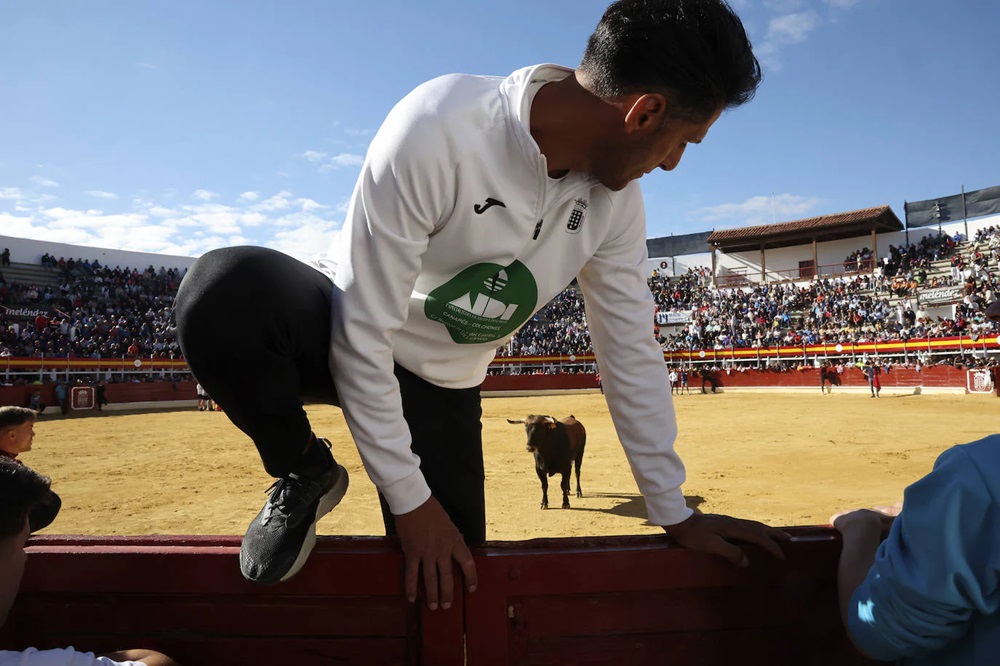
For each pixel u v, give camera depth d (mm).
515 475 9906
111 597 1432
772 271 47062
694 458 11305
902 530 1103
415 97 1383
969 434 14023
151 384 28828
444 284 1522
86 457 12539
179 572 1409
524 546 1458
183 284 1269
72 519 7285
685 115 1331
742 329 39219
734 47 1298
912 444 12453
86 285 36469
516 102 1370
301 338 1347
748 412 21297
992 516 1016
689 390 36062
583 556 1415
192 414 24281
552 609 1425
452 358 1665
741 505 7355
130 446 14359
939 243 40719
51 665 1214
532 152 1368
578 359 38594
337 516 6887
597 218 1573
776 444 12938
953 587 1030
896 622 1120
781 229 45500
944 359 29109
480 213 1400
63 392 25047
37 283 35750
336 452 12828
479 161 1352
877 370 29688
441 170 1316
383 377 1347
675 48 1268
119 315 34969
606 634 1440
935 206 43000
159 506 7930
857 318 35938
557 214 1509
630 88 1312
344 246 1376
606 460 11453
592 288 1752
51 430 18234
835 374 30922
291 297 1295
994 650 1064
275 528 1336
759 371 34375
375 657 1417
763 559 1464
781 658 1483
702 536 1443
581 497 8203
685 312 43531
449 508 1753
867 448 12000
